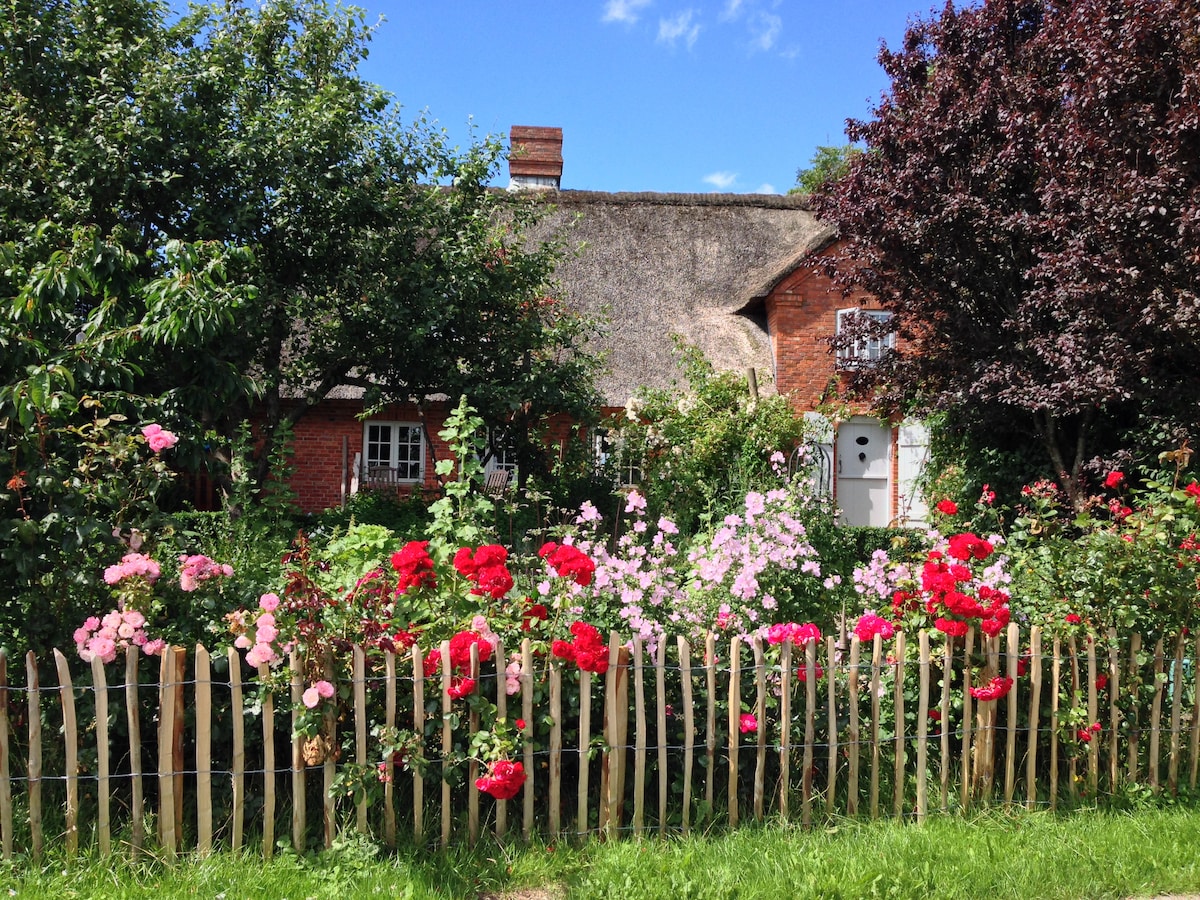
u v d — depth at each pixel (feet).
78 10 31.81
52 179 30.01
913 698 13.60
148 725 12.07
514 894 10.87
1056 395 27.55
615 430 40.01
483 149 37.65
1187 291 24.31
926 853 11.80
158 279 15.58
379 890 10.52
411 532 28.63
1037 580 15.99
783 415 42.22
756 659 12.63
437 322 33.22
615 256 57.41
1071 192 26.94
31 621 12.28
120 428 14.52
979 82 32.63
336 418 50.93
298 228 33.01
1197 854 12.07
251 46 34.94
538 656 12.73
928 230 31.68
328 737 11.32
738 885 10.90
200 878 10.65
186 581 12.41
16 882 10.47
